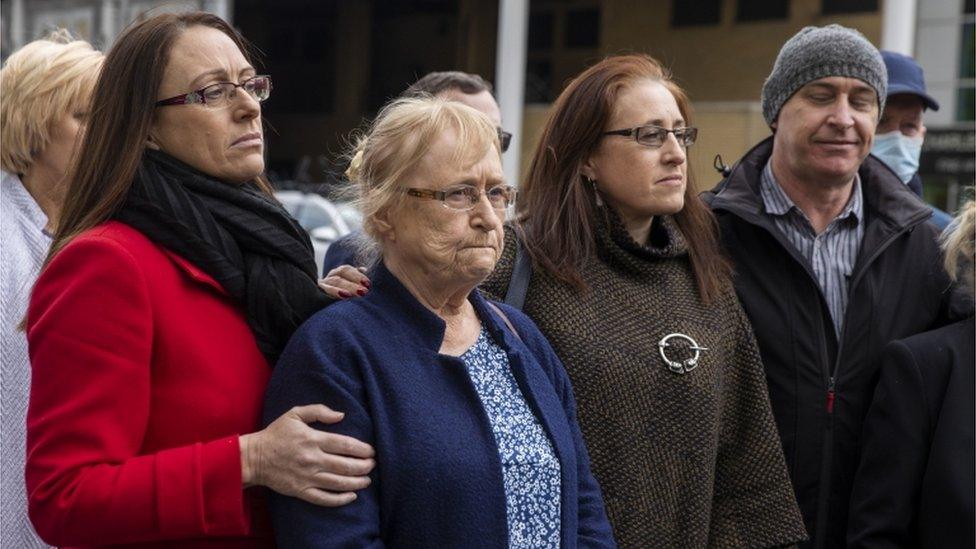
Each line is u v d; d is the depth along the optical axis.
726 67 27.91
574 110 2.66
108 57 2.04
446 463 1.91
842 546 2.88
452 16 32.28
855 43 2.97
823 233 3.06
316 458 1.85
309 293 2.05
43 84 2.67
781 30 27.05
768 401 2.72
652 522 2.44
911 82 3.88
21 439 2.50
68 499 1.79
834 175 2.96
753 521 2.63
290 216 2.10
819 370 2.89
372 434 1.92
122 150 1.96
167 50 1.99
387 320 2.02
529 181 2.72
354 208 2.15
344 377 1.93
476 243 2.01
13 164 2.73
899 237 3.02
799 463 2.87
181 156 2.01
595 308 2.52
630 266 2.59
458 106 2.06
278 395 1.95
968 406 2.62
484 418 1.98
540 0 30.61
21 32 16.48
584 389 2.43
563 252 2.55
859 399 2.88
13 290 2.57
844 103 2.95
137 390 1.86
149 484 1.80
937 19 23.05
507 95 20.97
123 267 1.87
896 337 2.92
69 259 1.88
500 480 1.95
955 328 2.74
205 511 1.83
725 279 2.77
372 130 2.11
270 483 1.87
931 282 2.98
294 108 35.06
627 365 2.46
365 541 1.86
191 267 1.95
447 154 2.00
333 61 34.28
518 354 2.11
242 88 2.04
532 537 1.99
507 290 2.55
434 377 1.99
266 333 2.02
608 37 29.70
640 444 2.45
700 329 2.59
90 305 1.84
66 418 1.82
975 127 22.70
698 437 2.50
